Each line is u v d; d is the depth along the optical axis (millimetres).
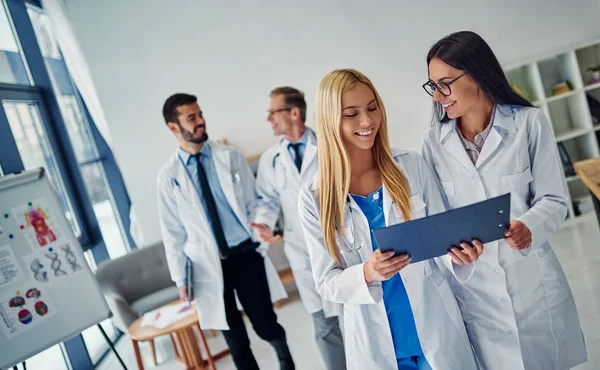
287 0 4121
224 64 4152
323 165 1402
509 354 1549
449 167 1620
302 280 2551
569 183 4301
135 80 4098
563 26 4211
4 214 2348
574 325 1567
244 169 2732
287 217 2650
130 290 3854
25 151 3537
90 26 4035
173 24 4094
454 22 4176
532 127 1496
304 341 3262
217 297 2537
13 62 3676
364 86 1335
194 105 2496
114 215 4777
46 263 2414
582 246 3559
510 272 1529
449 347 1393
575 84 4141
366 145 1350
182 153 2613
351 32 4168
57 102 3955
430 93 1546
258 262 2578
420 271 1400
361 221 1419
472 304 1598
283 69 4184
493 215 1200
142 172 4160
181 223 2639
